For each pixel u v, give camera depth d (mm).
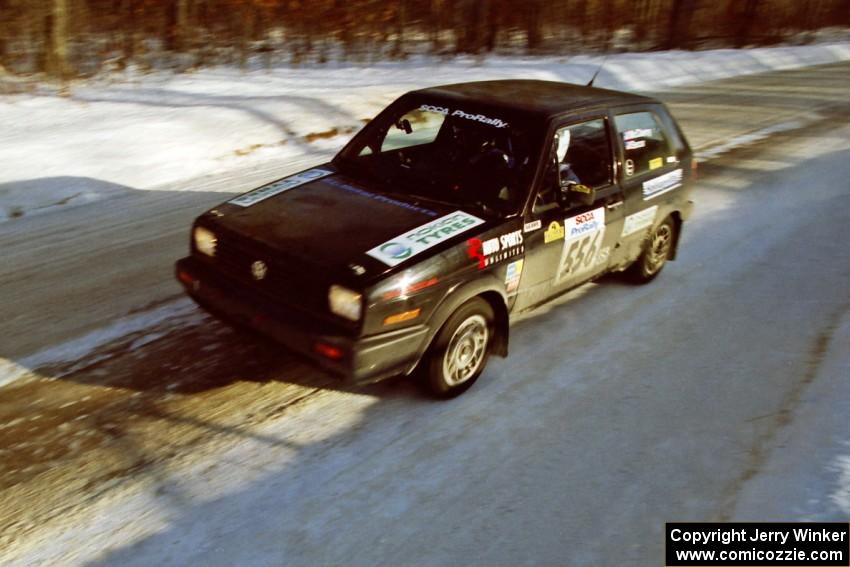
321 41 17625
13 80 11742
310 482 3277
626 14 23625
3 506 2998
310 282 3441
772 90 16391
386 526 3041
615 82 16562
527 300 4355
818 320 5238
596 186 4645
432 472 3406
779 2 27312
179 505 3076
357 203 4055
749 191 8422
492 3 19781
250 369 4176
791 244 6816
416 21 19531
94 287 5191
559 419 3896
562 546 2998
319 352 3375
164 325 4664
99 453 3373
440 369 3809
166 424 3621
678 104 14078
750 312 5348
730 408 4078
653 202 5215
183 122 9484
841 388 4266
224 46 16312
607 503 3268
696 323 5137
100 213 6809
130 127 9086
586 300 5422
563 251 4402
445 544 2963
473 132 4363
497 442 3666
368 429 3699
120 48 14938
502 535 3035
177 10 15844
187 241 6215
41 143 8234
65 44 12344
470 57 19016
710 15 25719
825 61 23344
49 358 4195
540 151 4172
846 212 7793
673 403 4109
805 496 3314
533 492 3311
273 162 8898
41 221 6523
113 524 2947
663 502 3291
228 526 2979
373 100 11766
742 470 3531
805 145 10883
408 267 3463
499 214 3977
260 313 3570
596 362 4531
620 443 3715
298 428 3664
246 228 3814
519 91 4816
